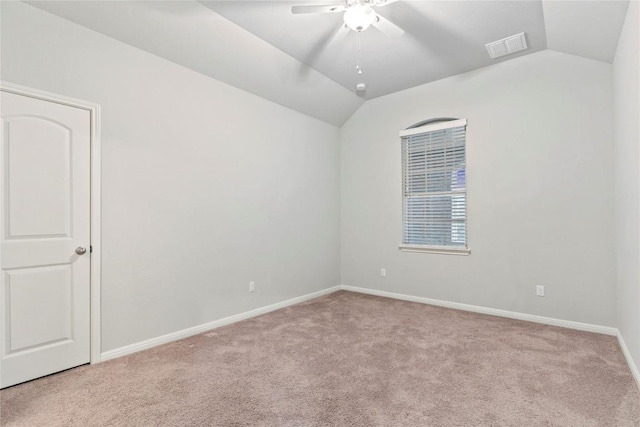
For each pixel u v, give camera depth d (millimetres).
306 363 2484
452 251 3994
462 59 3590
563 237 3297
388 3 2428
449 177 4109
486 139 3764
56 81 2340
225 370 2375
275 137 4059
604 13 2365
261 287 3840
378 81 4152
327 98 4398
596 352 2639
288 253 4211
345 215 5051
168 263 2980
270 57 3412
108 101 2604
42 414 1844
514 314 3564
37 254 2283
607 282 3074
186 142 3127
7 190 2170
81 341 2461
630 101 2287
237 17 2814
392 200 4547
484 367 2393
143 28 2652
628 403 1918
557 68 3328
